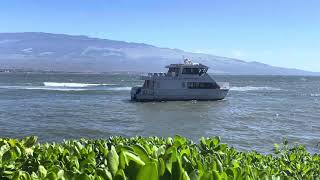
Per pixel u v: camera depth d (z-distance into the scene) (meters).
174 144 4.02
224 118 51.94
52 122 44.31
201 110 60.16
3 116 48.53
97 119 48.12
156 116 52.72
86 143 5.13
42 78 198.50
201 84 70.88
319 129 43.09
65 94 87.31
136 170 2.26
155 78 69.50
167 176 2.27
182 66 70.00
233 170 2.88
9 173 3.34
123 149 2.46
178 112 57.44
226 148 5.05
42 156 3.98
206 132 41.09
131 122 47.00
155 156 2.74
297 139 36.62
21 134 37.00
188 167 2.77
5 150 3.93
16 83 136.00
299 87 150.12
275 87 147.38
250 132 40.81
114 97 81.00
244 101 77.00
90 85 133.38
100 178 2.39
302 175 4.98
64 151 4.09
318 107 67.56
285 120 50.28
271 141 35.56
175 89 69.75
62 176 2.58
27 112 53.09
